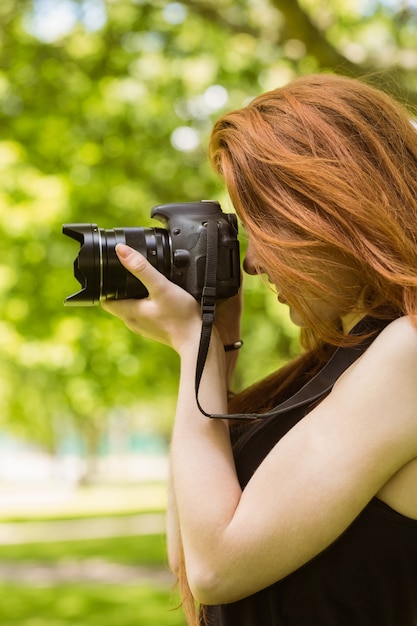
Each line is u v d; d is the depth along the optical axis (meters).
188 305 1.86
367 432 1.54
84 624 9.15
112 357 10.84
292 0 6.55
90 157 9.75
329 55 6.61
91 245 1.87
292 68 7.69
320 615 1.67
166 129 9.80
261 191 1.68
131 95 9.68
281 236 1.65
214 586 1.58
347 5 8.27
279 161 1.67
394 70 5.83
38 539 19.50
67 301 1.89
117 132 9.73
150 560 15.08
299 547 1.55
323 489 1.54
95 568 14.32
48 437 44.31
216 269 1.84
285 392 2.14
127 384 11.12
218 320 2.14
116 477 49.88
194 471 1.68
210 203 1.92
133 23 8.89
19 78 9.03
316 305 1.67
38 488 43.69
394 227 1.60
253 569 1.57
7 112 9.22
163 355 11.12
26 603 10.79
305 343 2.13
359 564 1.64
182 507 1.65
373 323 1.71
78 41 9.05
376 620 1.67
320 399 1.74
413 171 1.71
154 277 1.84
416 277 1.58
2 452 65.19
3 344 11.10
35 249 10.13
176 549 2.02
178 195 9.91
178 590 2.09
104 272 1.87
